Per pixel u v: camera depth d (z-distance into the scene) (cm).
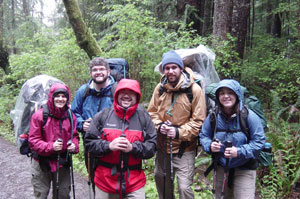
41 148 256
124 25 562
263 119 274
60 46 659
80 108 304
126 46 544
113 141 228
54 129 267
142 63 576
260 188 381
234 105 247
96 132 244
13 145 712
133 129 244
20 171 513
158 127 288
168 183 309
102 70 281
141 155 238
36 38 798
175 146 293
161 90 298
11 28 1480
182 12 743
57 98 262
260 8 1470
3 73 1055
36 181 279
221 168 264
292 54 792
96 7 951
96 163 250
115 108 245
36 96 300
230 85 238
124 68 328
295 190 386
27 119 288
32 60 707
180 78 282
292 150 404
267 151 269
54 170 271
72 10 597
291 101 612
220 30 620
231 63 572
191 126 276
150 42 511
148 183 423
